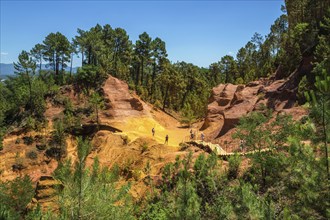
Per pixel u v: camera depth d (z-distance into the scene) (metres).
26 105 67.19
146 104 75.12
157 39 91.38
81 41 77.75
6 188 25.72
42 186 30.42
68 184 12.79
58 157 53.31
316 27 50.50
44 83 71.81
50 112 64.19
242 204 12.28
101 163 44.62
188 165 25.98
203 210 16.80
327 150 10.00
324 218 9.59
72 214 12.80
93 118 61.31
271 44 90.00
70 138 57.78
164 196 21.70
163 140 54.28
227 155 31.52
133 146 43.28
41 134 58.06
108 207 13.66
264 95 49.38
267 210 11.69
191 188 14.71
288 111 38.22
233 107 51.78
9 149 54.66
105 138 53.47
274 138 20.89
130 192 29.34
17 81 81.50
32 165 51.72
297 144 10.57
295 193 11.08
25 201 25.84
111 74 79.06
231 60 102.62
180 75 88.50
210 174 20.66
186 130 65.81
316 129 10.08
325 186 9.69
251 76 81.12
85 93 68.75
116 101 66.38
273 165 13.93
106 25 88.88
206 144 38.38
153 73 95.25
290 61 53.94
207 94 83.88
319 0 54.56
